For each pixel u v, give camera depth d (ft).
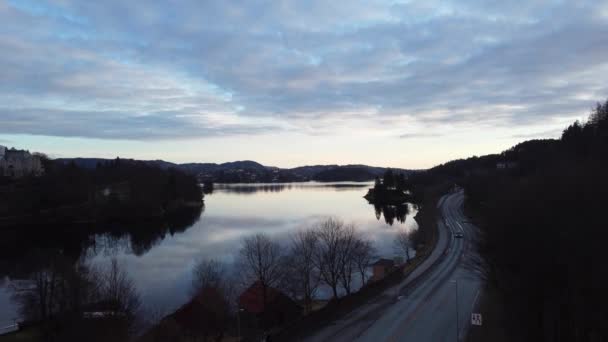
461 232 348.59
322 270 194.59
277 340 116.47
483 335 119.55
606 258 86.48
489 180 395.14
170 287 222.07
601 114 367.45
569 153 252.62
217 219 507.71
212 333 146.92
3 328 168.66
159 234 415.03
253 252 224.12
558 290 98.78
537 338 107.76
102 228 468.34
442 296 167.73
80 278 172.65
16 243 379.55
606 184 101.14
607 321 82.58
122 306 160.86
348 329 127.95
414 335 121.90
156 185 613.93
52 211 510.17
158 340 140.05
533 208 112.78
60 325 156.46
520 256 112.88
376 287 177.78
